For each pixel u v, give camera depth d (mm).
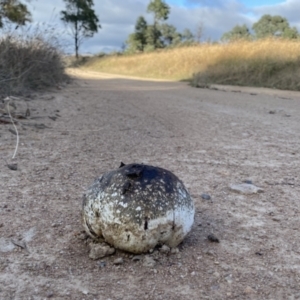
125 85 2307
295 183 550
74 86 1921
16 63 1238
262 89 2268
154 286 306
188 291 301
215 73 2742
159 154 680
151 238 334
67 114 1026
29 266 328
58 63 1686
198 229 402
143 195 335
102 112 1099
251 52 2875
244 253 359
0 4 2254
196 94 1832
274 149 737
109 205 337
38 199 459
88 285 306
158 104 1349
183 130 896
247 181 550
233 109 1291
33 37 1437
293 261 349
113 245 342
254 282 316
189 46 4238
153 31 7723
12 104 925
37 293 295
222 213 445
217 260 344
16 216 413
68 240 370
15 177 526
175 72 3557
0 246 357
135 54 5234
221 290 304
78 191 489
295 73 2379
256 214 445
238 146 755
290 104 1485
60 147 691
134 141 767
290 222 427
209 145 757
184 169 600
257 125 984
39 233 381
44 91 1463
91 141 747
